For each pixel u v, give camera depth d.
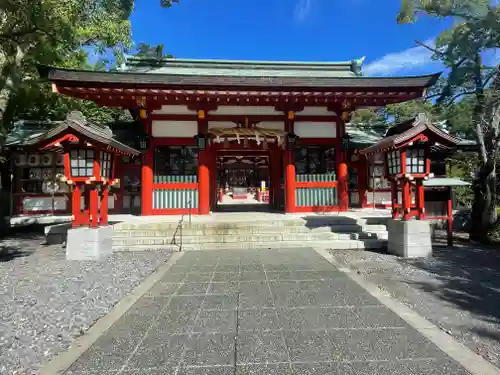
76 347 3.24
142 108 11.07
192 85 10.02
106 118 16.55
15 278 5.66
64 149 7.15
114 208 12.64
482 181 9.49
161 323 3.80
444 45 10.94
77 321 3.88
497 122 9.44
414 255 7.33
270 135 10.99
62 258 7.34
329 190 11.69
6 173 11.87
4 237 10.49
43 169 11.92
